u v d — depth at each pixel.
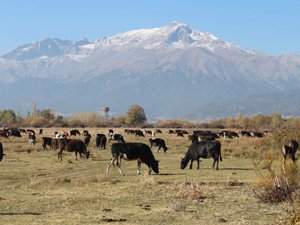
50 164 43.50
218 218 20.39
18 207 23.08
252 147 58.97
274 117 185.50
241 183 29.55
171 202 24.16
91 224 19.28
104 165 43.53
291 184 24.92
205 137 69.50
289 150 39.94
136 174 36.25
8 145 67.88
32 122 179.62
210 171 37.91
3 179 33.38
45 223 19.47
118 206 23.25
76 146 48.28
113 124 186.50
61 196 25.89
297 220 18.56
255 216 20.75
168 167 41.91
